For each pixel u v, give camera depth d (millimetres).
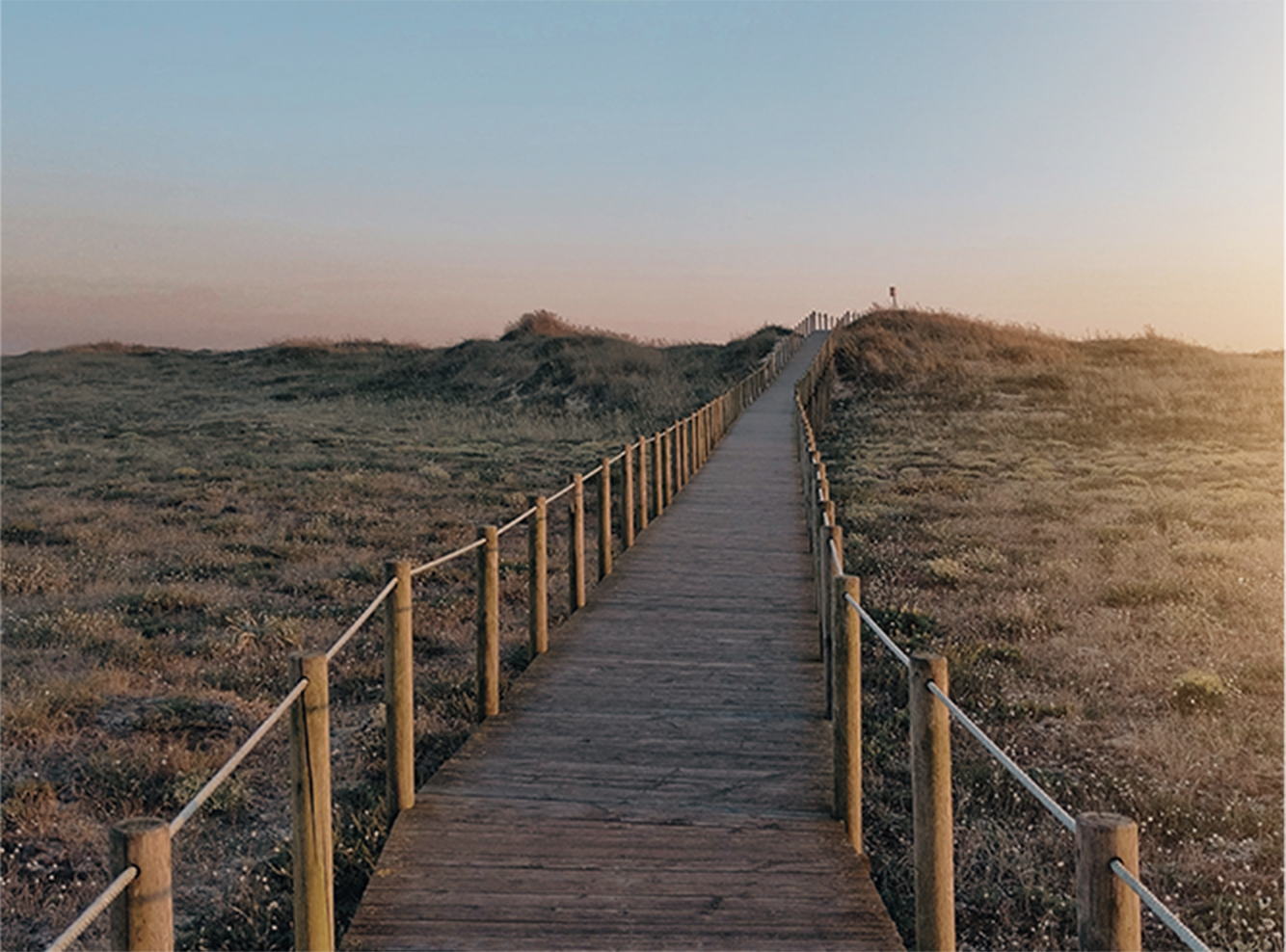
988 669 9969
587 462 29297
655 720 7578
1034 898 5852
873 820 6941
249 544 16969
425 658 11031
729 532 15992
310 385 56344
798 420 25516
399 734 5938
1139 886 2619
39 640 11031
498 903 4801
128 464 27438
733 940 4465
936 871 4219
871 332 57219
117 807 6996
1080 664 10180
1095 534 17188
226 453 30203
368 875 5871
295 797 4348
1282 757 7781
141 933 2965
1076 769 7719
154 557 16156
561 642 9812
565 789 6246
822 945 4426
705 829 5660
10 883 5941
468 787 6281
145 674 9953
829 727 7430
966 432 35250
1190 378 47531
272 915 5660
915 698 4293
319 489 23109
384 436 36188
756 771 6566
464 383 52219
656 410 43656
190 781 7168
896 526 18484
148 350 75312
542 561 9422
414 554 16625
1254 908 5613
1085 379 46969
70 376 61219
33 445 33312
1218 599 12492
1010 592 13414
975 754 8039
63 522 18938
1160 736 7930
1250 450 29406
